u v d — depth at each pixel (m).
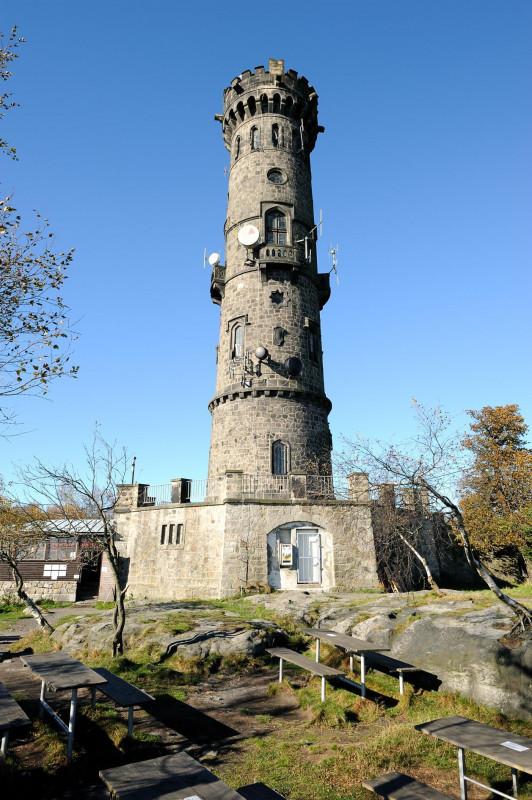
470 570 30.98
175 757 6.34
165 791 5.44
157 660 13.87
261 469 26.73
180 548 25.53
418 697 10.72
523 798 6.83
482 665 10.23
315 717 9.78
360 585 23.69
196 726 9.52
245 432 27.61
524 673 9.58
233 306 30.80
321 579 23.70
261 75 33.91
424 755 8.05
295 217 31.80
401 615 13.99
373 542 24.41
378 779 6.58
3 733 7.55
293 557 23.78
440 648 11.36
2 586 31.41
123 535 29.09
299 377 28.97
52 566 31.44
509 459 36.06
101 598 29.05
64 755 7.84
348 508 24.77
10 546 19.03
